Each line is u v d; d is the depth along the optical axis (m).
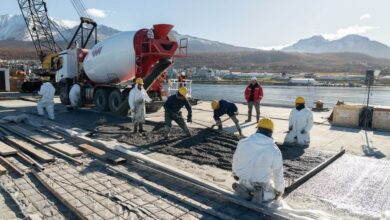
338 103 11.43
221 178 5.25
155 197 4.52
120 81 13.37
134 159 6.12
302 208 4.24
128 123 10.36
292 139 7.85
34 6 27.45
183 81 15.35
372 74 10.17
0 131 8.95
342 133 9.16
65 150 6.70
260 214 3.99
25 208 4.10
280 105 16.02
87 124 10.19
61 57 16.33
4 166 5.73
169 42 11.61
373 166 6.01
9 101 18.30
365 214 4.09
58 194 4.41
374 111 9.87
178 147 7.21
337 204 4.38
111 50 12.27
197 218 3.92
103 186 4.90
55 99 19.28
